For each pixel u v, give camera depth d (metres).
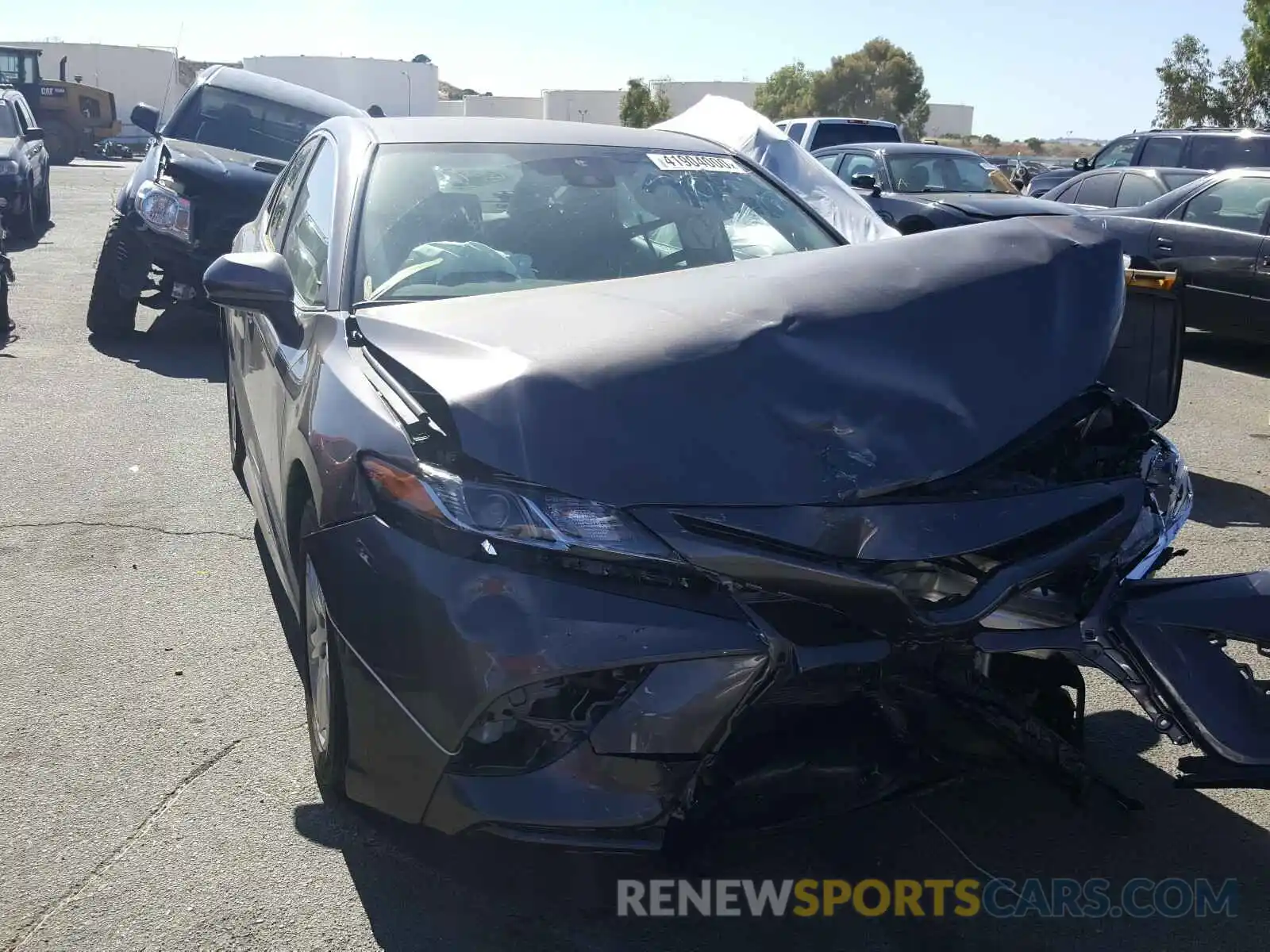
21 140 15.21
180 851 2.96
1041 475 2.90
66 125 33.47
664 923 2.73
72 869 2.88
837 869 2.95
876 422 2.64
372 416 2.79
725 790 2.62
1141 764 3.45
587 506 2.46
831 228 4.31
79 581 4.61
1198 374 9.29
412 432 2.69
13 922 2.68
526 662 2.41
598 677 2.45
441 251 3.70
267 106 10.27
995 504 2.62
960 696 2.74
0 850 2.95
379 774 2.67
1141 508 2.80
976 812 3.20
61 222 17.12
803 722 2.66
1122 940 2.70
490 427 2.54
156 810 3.12
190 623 4.26
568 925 2.72
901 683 2.62
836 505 2.52
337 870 2.89
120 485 5.77
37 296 10.96
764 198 4.34
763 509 2.49
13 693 3.72
